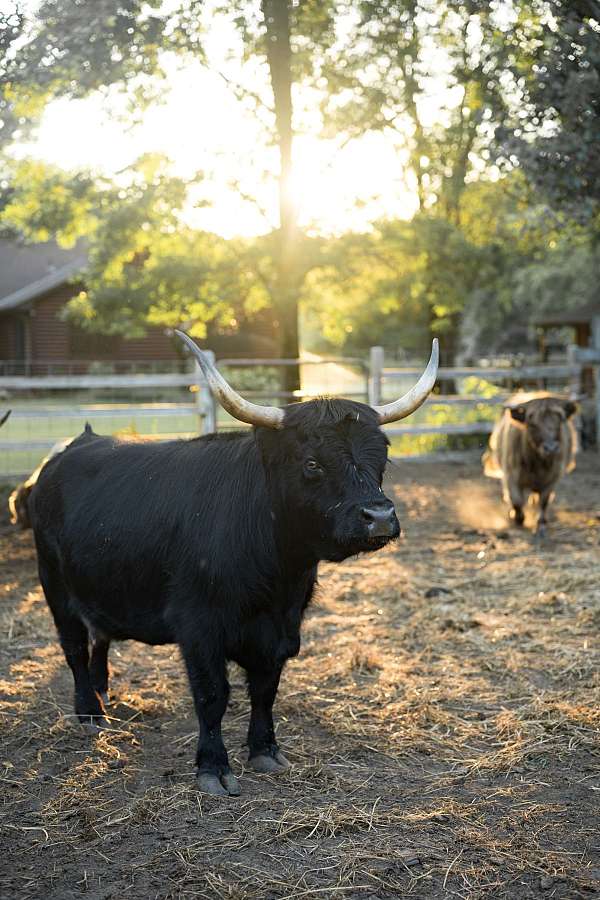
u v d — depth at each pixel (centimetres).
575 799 423
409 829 393
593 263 2917
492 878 356
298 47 1541
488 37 901
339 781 439
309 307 1930
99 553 463
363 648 638
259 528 421
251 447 444
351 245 1630
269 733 460
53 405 2478
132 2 896
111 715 526
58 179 1539
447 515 1158
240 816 405
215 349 3325
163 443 489
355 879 354
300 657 623
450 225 1698
